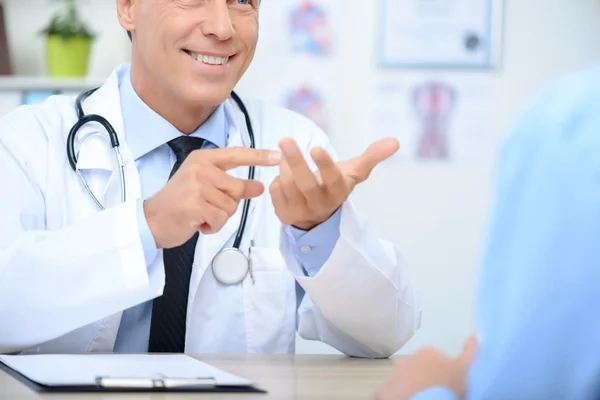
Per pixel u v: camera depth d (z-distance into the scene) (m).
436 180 2.91
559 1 2.89
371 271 1.35
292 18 2.87
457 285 2.92
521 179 0.55
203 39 1.49
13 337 1.31
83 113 1.62
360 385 1.07
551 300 0.53
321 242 1.36
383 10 2.88
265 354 1.42
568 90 0.56
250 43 1.55
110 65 2.88
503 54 2.91
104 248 1.30
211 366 1.17
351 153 2.91
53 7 2.87
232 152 1.29
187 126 1.63
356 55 2.89
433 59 2.90
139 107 1.62
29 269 1.29
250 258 1.59
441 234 2.92
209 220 1.28
